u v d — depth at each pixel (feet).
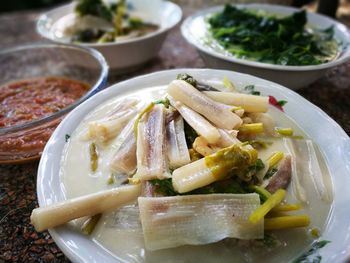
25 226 0.59
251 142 0.59
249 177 0.50
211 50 0.88
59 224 0.47
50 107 0.84
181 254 0.46
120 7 1.15
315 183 0.53
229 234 0.44
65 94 0.91
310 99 0.87
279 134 0.61
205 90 0.65
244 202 0.46
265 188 0.51
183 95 0.61
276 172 0.54
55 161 0.57
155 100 0.66
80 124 0.64
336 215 0.48
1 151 0.71
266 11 1.15
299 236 0.47
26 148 0.71
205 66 1.00
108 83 0.99
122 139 0.61
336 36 0.99
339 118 0.80
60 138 0.60
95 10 1.12
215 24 1.09
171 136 0.56
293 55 0.89
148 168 0.51
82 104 0.67
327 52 0.94
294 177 0.54
